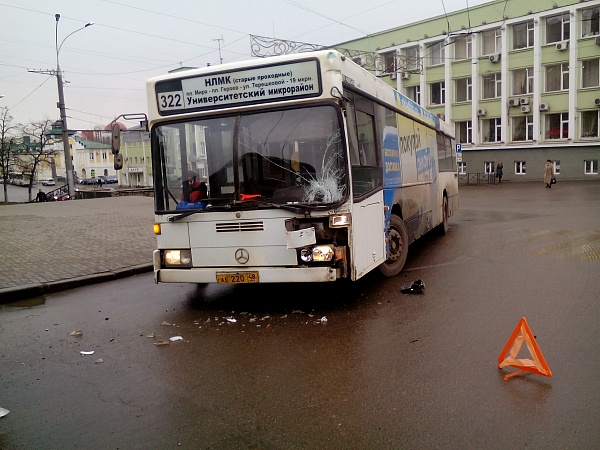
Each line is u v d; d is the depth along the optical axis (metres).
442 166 12.55
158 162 6.57
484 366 4.48
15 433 3.66
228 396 4.13
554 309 6.05
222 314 6.53
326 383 4.29
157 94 6.51
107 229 15.39
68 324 6.46
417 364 4.59
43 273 9.10
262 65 6.08
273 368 4.67
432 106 42.78
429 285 7.54
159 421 3.76
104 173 100.75
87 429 3.68
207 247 6.36
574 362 4.47
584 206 18.25
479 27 39.19
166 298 7.59
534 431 3.38
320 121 5.98
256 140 6.18
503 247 10.49
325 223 6.05
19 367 4.98
